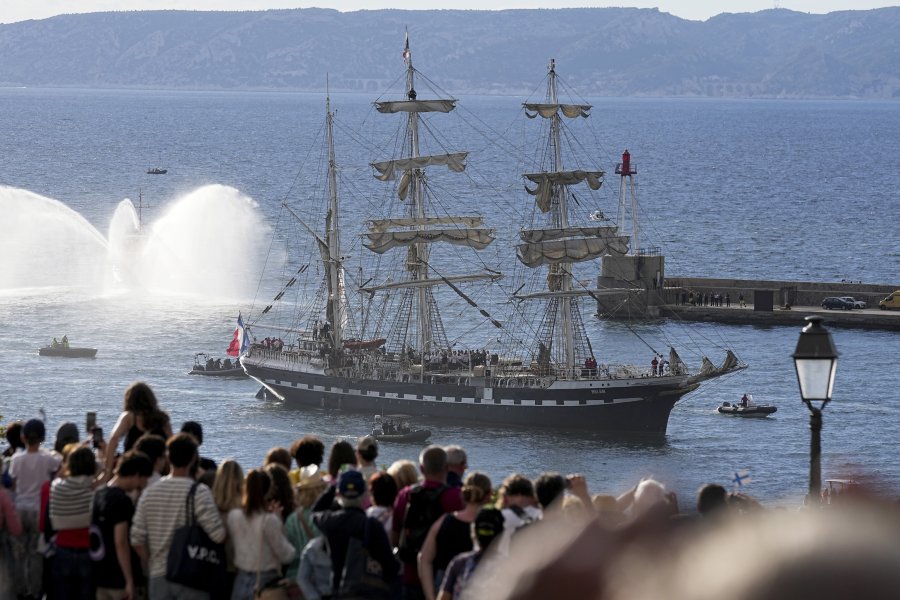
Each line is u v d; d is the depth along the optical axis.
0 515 77.81
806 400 77.19
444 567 62.22
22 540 81.88
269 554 68.62
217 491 69.56
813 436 77.50
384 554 65.31
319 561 65.94
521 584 13.56
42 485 78.38
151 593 67.12
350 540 65.50
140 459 72.00
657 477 55.38
